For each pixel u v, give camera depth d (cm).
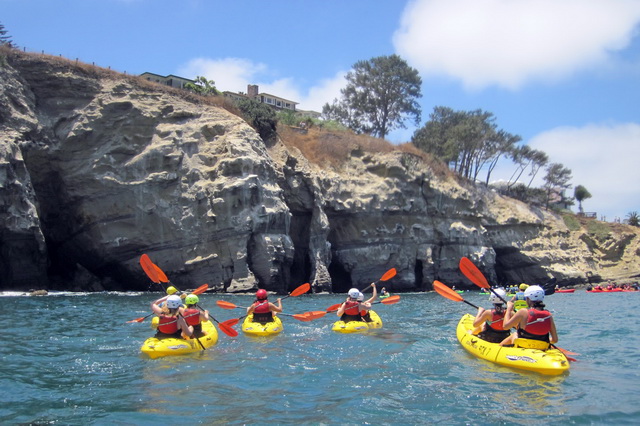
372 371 894
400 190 3844
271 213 2964
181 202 2886
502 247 4522
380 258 3703
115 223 2811
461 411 682
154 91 3131
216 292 2819
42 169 2827
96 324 1439
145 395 745
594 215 6034
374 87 5184
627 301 2800
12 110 2667
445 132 5147
